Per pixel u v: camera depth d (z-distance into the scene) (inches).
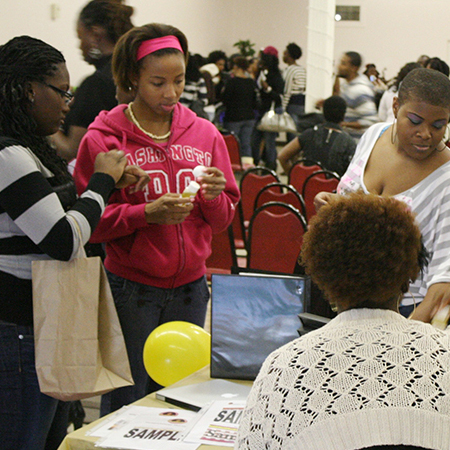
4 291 67.7
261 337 68.8
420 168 74.1
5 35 240.5
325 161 214.5
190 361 71.5
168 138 86.0
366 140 81.3
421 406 35.5
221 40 558.3
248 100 365.7
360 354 37.5
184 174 85.2
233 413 58.9
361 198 41.4
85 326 67.0
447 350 38.0
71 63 289.4
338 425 35.4
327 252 40.4
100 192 71.3
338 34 605.0
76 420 98.5
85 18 115.3
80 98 114.5
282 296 68.7
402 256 39.8
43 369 66.5
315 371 37.4
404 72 184.1
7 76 66.1
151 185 83.8
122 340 68.7
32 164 65.5
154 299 84.7
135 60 80.7
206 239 88.8
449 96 69.0
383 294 40.1
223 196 88.5
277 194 185.5
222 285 69.7
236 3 594.2
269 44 622.2
